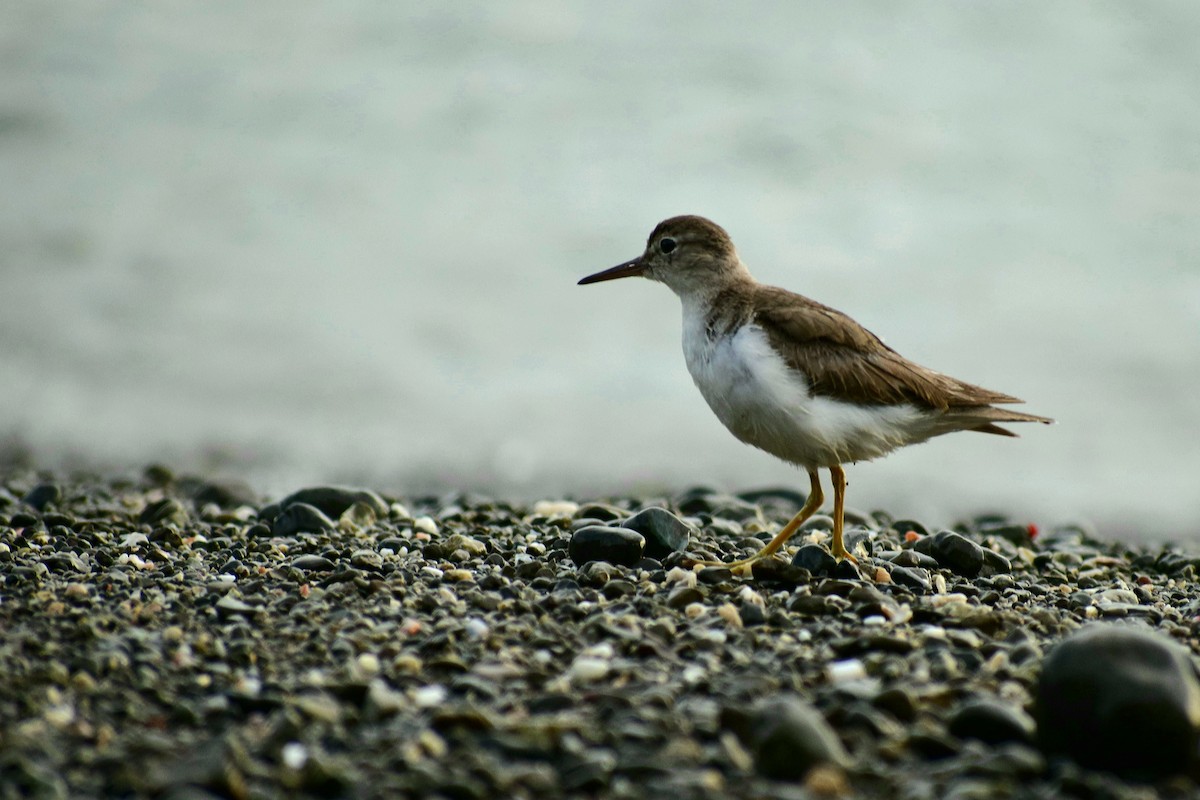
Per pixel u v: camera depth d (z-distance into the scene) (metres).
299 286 20.39
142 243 21.42
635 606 8.08
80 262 20.88
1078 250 21.05
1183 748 5.72
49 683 6.40
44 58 28.17
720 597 8.32
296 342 18.86
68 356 18.14
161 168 24.00
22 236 21.41
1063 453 16.03
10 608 7.59
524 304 20.19
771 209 22.53
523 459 15.86
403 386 17.83
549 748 5.81
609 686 6.67
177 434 16.19
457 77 27.77
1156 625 8.34
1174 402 16.97
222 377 17.88
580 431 16.62
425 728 6.05
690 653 7.20
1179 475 15.40
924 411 9.27
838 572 8.94
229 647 7.11
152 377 17.80
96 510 11.76
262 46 29.09
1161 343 18.31
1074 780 5.53
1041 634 7.87
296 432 16.47
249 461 15.56
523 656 7.13
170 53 28.73
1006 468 15.71
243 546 10.02
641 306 20.12
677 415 17.06
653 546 9.48
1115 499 14.84
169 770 5.37
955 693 6.53
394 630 7.57
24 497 12.26
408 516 11.56
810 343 9.04
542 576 8.91
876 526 11.90
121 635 7.21
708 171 23.95
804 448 9.09
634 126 25.62
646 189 23.30
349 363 18.41
